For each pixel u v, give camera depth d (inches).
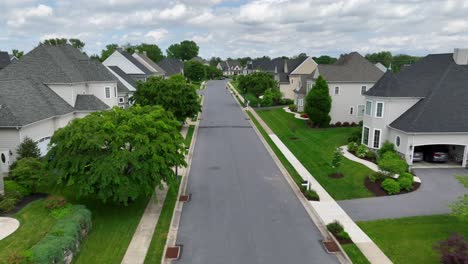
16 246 508.4
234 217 692.1
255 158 1130.0
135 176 645.9
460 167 1005.8
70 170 625.6
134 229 633.6
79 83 1298.0
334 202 766.5
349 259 539.5
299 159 1118.4
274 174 968.3
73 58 1450.5
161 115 778.2
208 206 745.0
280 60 3523.6
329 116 1588.3
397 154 1032.8
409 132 981.8
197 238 607.2
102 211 703.7
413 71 1234.6
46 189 760.3
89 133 644.1
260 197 797.9
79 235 559.5
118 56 2289.6
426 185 863.1
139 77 2313.0
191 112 1562.5
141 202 757.3
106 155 643.5
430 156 1054.4
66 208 621.9
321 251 568.4
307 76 2102.6
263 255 554.6
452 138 1001.5
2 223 582.6
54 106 1103.6
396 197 789.2
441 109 1035.9
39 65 1235.2
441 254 506.3
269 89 2400.3
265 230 638.5
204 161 1090.7
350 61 1691.7
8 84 1005.8
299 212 717.9
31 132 949.2
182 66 4306.1
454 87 1080.8
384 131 1128.2
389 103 1101.7
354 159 1085.1
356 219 679.1
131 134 663.8
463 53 1118.4
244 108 2271.2
